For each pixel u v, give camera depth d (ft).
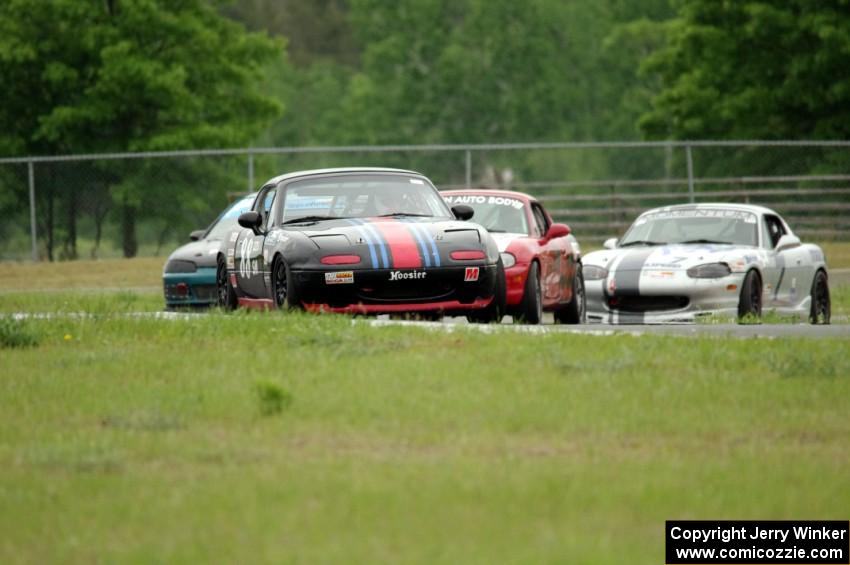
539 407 95.55
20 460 81.82
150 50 501.15
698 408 96.32
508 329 134.82
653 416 93.35
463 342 123.85
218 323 138.92
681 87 516.32
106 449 83.35
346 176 170.60
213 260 222.28
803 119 501.15
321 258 150.30
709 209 212.02
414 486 74.54
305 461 80.79
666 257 193.88
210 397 99.30
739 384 104.42
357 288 150.00
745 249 199.00
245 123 530.27
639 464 80.43
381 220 160.97
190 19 502.38
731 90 510.17
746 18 505.66
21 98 501.97
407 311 152.05
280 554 63.21
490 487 74.28
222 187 449.48
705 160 496.23
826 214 418.10
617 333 131.13
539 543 64.95
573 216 469.57
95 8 494.18
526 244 180.86
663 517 70.49
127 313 159.84
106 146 481.46
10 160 324.19
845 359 114.62
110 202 442.91
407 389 101.86
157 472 78.74
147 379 108.06
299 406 95.91
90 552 64.39
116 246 461.78
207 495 73.26
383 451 83.61
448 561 62.03
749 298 192.44
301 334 127.54
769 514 72.08
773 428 90.89
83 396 101.45
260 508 70.69
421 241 153.38
